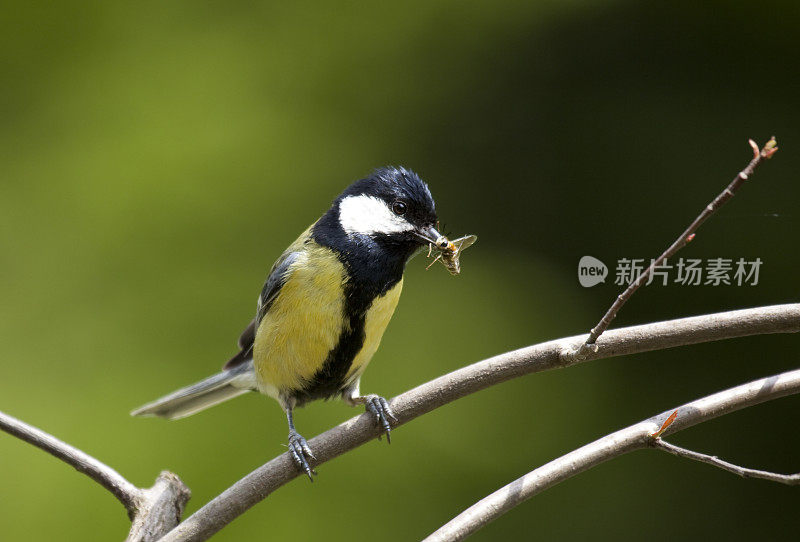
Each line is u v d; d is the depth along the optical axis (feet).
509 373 15.66
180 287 36.86
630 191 39.73
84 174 38.04
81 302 36.42
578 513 33.86
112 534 31.40
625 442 14.26
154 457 32.83
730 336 15.11
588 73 41.86
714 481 33.83
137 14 40.50
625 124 40.70
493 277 39.06
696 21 40.86
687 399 35.24
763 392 14.69
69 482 32.17
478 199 40.68
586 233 39.83
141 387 34.63
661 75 40.96
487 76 42.29
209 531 15.17
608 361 36.22
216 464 32.89
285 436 33.45
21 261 36.78
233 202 38.24
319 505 32.96
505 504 13.96
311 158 39.47
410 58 41.73
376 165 39.91
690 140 39.63
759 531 33.17
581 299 38.34
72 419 33.83
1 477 32.22
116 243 37.29
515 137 41.47
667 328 15.14
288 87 40.50
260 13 41.24
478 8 41.88
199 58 40.29
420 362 36.58
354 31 41.52
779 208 36.99
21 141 38.58
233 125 39.37
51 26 39.91
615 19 41.83
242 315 36.27
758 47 39.52
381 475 33.83
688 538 33.30
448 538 13.66
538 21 42.14
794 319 14.96
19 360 35.24
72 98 39.29
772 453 33.68
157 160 38.42
